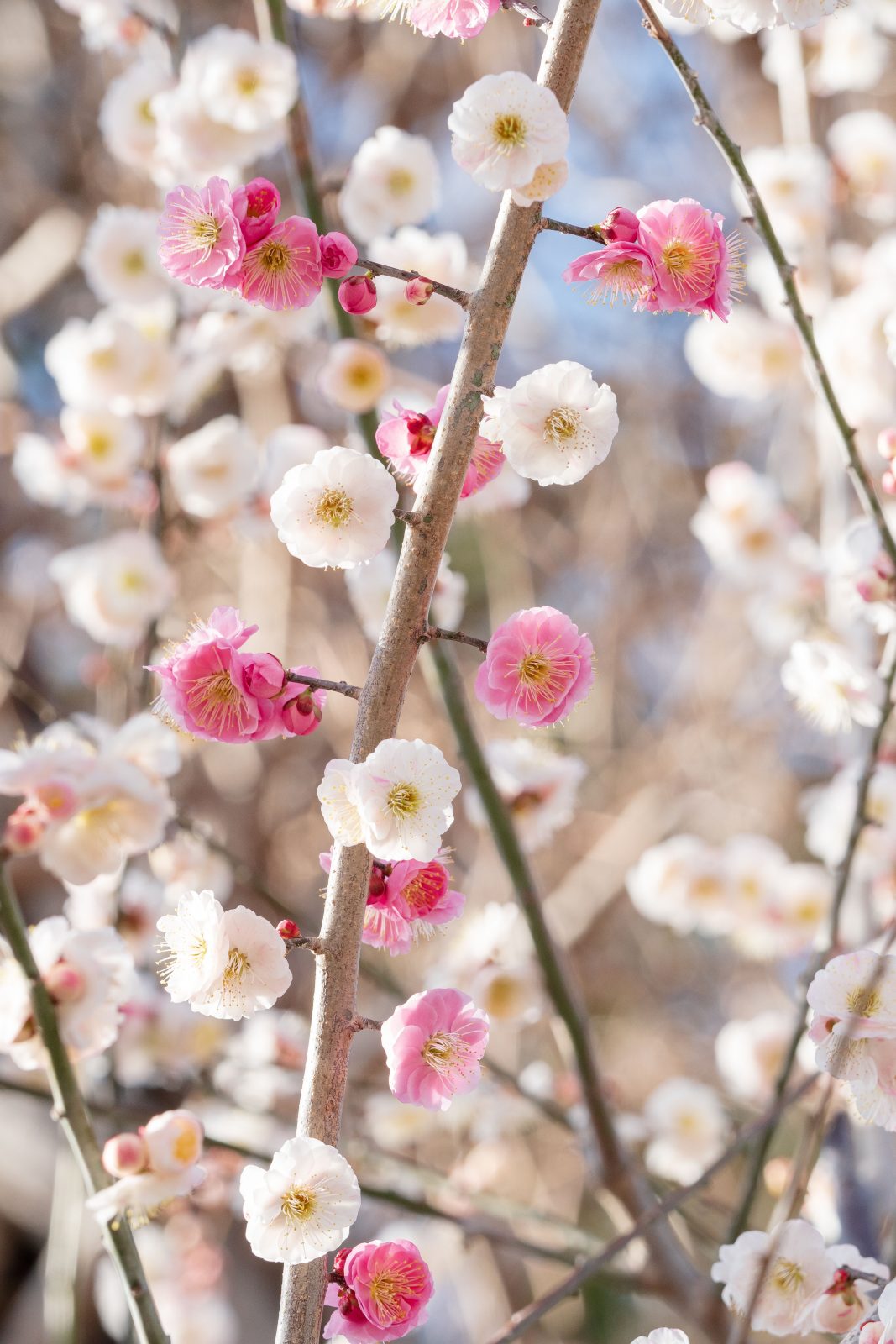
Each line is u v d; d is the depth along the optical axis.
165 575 1.44
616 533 2.56
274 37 1.25
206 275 0.99
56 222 2.61
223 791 2.38
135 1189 1.03
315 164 1.27
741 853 1.61
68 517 2.67
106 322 1.38
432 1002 0.99
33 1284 2.28
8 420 1.83
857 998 1.01
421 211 1.26
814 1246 1.04
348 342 1.24
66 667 2.69
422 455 1.02
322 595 2.49
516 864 1.23
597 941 2.71
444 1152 1.83
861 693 1.18
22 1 2.76
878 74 1.53
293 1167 0.97
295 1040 1.49
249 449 1.45
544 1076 1.50
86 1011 1.05
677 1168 1.52
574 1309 2.15
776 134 2.50
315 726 1.00
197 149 1.23
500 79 0.98
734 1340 1.03
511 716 1.00
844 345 1.38
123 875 1.31
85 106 2.69
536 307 2.59
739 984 2.60
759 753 2.37
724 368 1.64
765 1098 1.54
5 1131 2.28
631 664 2.80
